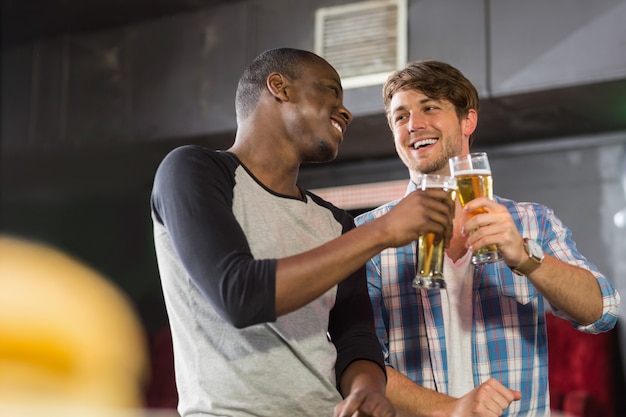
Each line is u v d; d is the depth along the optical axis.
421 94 2.32
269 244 1.65
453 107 2.34
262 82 1.77
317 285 1.45
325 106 1.75
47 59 6.23
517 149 5.64
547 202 5.53
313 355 1.65
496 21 5.04
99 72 6.07
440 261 1.63
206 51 5.80
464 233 1.89
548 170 5.55
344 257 1.46
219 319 1.60
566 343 4.80
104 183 6.73
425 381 2.22
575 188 5.46
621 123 5.29
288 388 1.60
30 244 6.96
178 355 1.64
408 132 2.32
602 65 4.73
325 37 5.49
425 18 5.24
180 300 1.63
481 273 2.24
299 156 1.75
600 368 4.71
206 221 1.52
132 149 6.04
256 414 1.57
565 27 4.86
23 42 6.32
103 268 6.75
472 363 2.21
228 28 5.76
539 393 2.21
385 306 2.29
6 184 6.86
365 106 5.30
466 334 2.22
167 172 1.60
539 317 2.25
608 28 4.75
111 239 6.76
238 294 1.44
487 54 5.04
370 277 2.31
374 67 5.32
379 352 1.74
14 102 6.26
